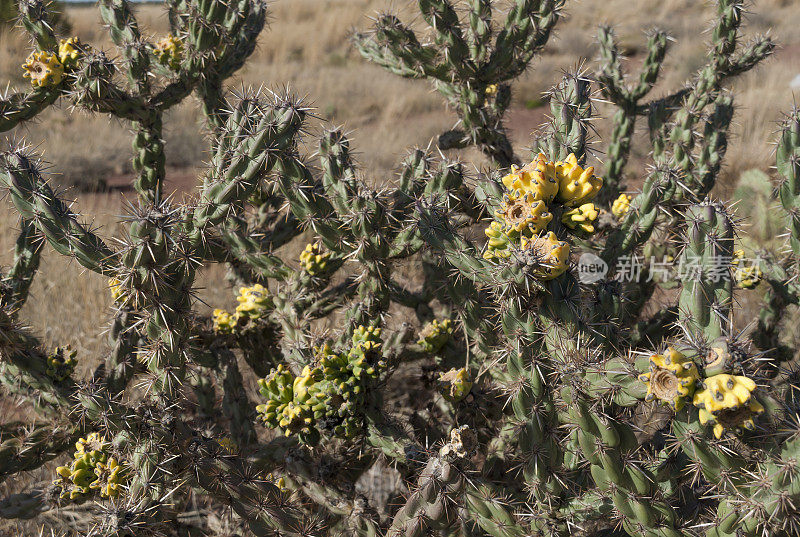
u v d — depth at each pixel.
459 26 3.51
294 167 2.47
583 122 2.43
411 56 3.50
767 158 7.38
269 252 3.57
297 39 17.61
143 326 2.47
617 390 1.89
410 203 2.72
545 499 2.34
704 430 1.83
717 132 3.74
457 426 2.89
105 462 2.62
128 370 2.91
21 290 3.06
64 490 2.70
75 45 3.19
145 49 3.40
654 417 2.63
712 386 1.67
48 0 3.12
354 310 2.97
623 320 2.98
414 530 2.11
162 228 2.12
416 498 2.12
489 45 3.51
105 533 2.18
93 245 2.25
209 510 3.30
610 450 2.01
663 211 2.79
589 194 2.04
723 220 1.90
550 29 3.62
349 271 3.90
